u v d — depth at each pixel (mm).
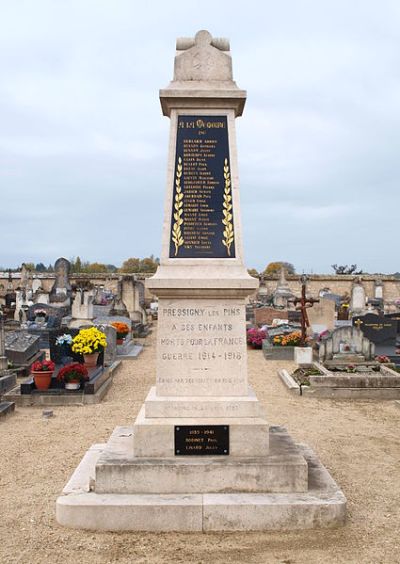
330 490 5145
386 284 47438
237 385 5617
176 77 6004
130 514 4797
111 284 47156
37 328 19719
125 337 17516
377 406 10453
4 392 11219
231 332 5645
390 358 14312
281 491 5074
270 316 23969
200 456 5289
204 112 5996
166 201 5871
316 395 11211
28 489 5895
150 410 5438
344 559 4344
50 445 7656
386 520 5098
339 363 13516
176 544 4574
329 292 41094
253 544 4578
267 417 9438
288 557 4367
